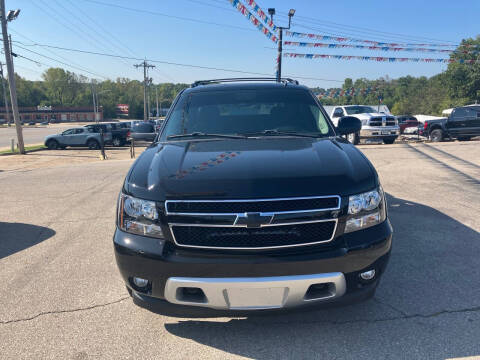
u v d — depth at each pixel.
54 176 9.63
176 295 2.33
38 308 3.04
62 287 3.38
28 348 2.54
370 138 14.73
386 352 2.39
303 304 2.31
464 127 15.16
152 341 2.58
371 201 2.44
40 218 5.62
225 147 3.03
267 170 2.46
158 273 2.33
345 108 16.39
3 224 5.36
